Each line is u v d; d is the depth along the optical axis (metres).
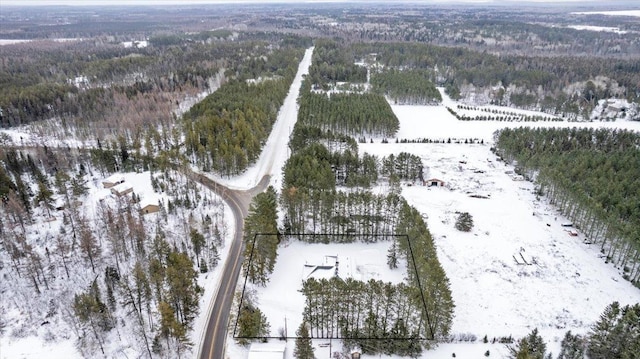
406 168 109.75
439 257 77.12
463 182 108.75
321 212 82.06
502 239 83.19
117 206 88.38
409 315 57.44
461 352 56.00
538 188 105.06
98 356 55.88
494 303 65.81
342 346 56.66
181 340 54.47
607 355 52.38
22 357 55.91
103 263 72.25
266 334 57.69
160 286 60.78
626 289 69.19
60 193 94.31
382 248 80.31
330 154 107.62
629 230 72.75
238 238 82.44
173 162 110.06
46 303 64.56
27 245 68.88
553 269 74.12
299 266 74.50
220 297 66.50
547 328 60.84
